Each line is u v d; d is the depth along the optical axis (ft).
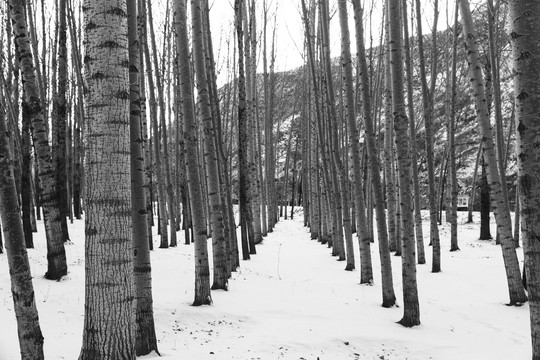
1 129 12.12
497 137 40.19
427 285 36.14
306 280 38.55
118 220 11.86
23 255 12.51
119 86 11.89
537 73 11.41
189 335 20.81
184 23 26.55
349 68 33.76
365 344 21.09
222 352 18.53
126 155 12.07
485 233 62.13
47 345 17.03
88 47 11.84
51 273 29.45
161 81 56.59
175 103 64.28
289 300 29.07
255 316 24.63
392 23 24.21
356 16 28.91
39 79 42.06
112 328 11.75
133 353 12.17
